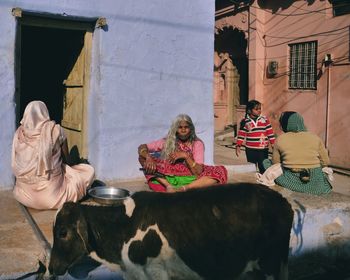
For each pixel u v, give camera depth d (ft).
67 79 22.21
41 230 13.23
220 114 54.70
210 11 21.47
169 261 10.41
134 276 10.61
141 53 19.94
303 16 39.37
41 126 14.94
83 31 19.65
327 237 16.61
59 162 15.26
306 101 39.50
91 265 11.78
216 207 10.53
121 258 10.46
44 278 10.64
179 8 20.65
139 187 18.74
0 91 17.26
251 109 23.18
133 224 10.33
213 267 10.64
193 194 10.66
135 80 19.90
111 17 19.07
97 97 19.24
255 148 23.15
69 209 10.07
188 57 21.13
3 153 17.49
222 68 55.06
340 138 36.09
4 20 17.11
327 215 16.63
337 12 36.11
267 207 10.88
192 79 21.33
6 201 16.03
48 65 26.86
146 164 15.72
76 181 15.71
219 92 55.88
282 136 18.57
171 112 20.97
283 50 42.11
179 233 10.30
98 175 19.44
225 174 15.71
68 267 10.16
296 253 15.92
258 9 44.37
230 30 50.57
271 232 10.93
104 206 10.62
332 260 16.62
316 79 38.45
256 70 44.96
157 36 20.24
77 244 10.04
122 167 19.94
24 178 14.99
